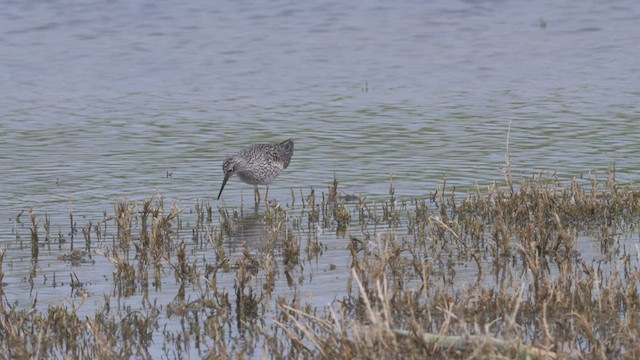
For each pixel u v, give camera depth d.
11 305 12.07
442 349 9.59
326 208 16.39
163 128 22.64
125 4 35.91
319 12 35.41
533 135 21.27
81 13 34.88
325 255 13.91
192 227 15.50
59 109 24.69
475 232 14.22
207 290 12.19
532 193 15.77
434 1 36.38
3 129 22.52
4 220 15.88
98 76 28.52
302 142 21.20
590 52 30.58
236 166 17.16
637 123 22.16
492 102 24.81
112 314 11.55
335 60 30.16
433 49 31.25
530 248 12.83
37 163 19.56
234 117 23.73
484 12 35.28
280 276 13.00
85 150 20.64
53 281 13.01
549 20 34.25
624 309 11.30
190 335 11.09
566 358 9.44
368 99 25.45
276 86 27.27
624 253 13.59
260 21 34.47
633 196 15.77
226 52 31.12
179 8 35.75
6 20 34.06
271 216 15.96
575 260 13.32
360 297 11.71
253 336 10.99
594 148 19.98
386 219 15.62
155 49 31.42
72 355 10.47
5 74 28.64
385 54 30.70
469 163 19.08
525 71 28.48
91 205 16.70
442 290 12.07
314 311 11.60
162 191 17.66
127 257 13.87
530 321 11.09
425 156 19.73
